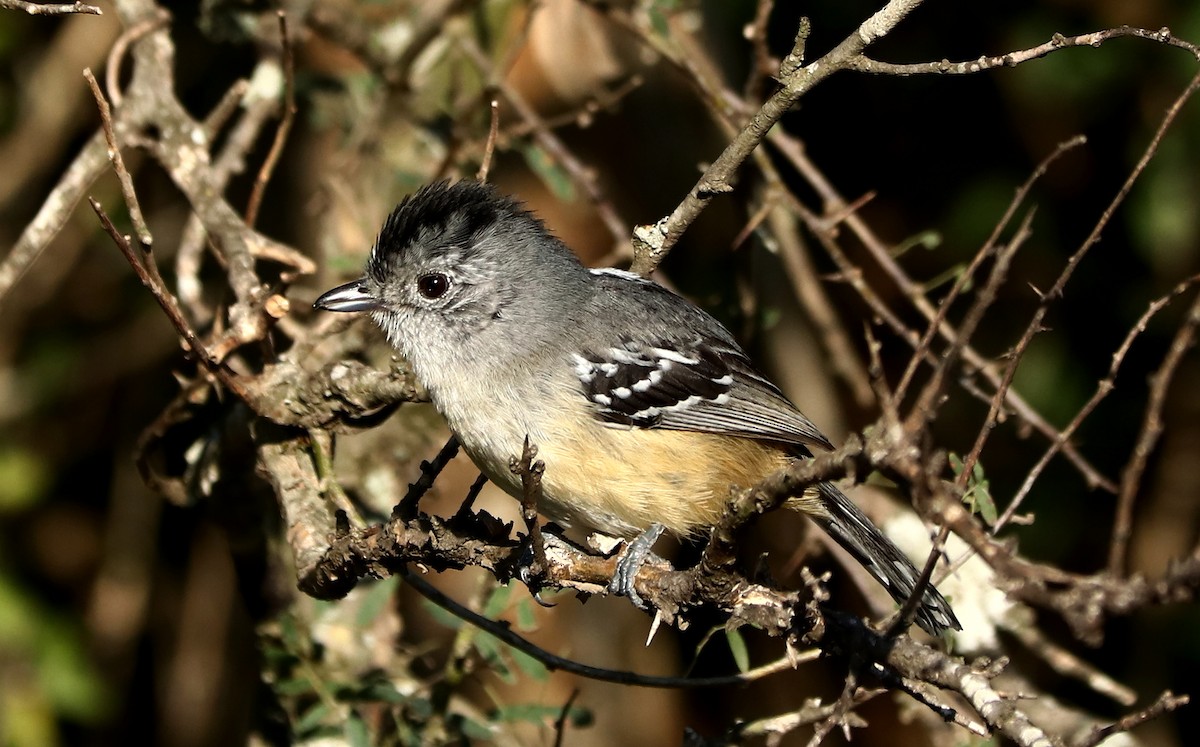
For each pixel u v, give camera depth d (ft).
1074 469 42.42
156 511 45.55
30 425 45.03
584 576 22.36
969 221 43.83
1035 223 43.01
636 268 26.35
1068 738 28.32
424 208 27.55
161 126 28.73
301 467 25.35
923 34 43.78
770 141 33.35
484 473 27.27
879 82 45.37
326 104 37.35
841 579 41.93
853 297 45.80
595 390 26.55
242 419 27.63
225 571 45.19
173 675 45.24
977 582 30.22
